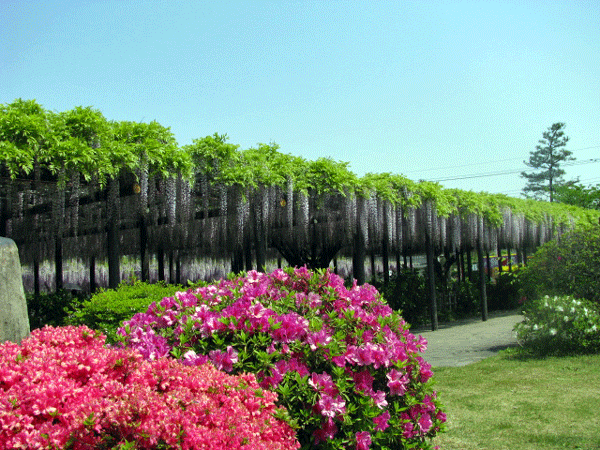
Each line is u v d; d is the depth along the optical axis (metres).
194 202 7.75
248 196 7.73
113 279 6.45
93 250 13.33
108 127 5.94
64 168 5.57
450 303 13.45
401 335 3.21
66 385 1.95
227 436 1.85
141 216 8.96
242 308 2.73
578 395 4.84
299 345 2.65
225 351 2.61
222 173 7.04
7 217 8.94
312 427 2.54
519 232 15.66
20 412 1.81
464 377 5.89
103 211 8.87
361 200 9.34
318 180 8.38
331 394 2.53
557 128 40.91
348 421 2.54
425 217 10.91
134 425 1.77
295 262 11.56
